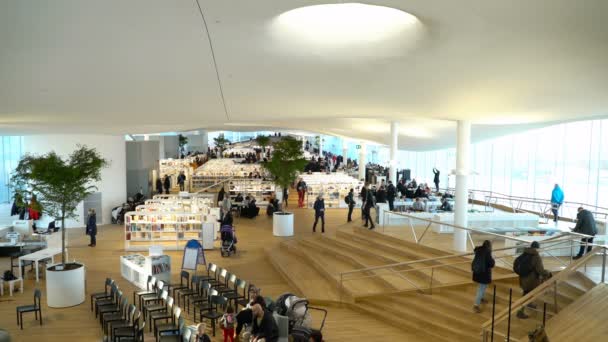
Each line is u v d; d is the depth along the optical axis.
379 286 11.55
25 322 10.19
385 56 7.17
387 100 10.84
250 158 44.03
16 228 17.20
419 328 9.43
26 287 12.78
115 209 22.03
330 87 9.62
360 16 6.50
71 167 11.34
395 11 6.36
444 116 12.67
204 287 10.88
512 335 7.16
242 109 13.14
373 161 46.19
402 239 13.96
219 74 8.44
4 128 18.05
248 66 7.84
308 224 20.23
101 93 10.17
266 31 6.05
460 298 10.04
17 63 7.43
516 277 10.24
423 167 34.66
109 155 22.17
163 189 30.19
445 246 13.03
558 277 7.80
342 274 11.38
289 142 18.95
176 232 16.95
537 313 7.37
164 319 10.35
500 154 24.66
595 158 18.30
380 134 24.80
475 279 9.19
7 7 4.99
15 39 6.16
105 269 14.41
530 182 22.23
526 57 6.97
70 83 9.05
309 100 11.27
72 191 11.34
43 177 10.95
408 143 26.03
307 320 8.90
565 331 7.10
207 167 34.62
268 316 7.79
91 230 17.39
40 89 9.55
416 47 6.70
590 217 11.76
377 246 14.15
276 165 18.89
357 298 10.95
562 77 7.99
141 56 7.17
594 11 4.98
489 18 5.39
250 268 14.54
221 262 15.18
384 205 16.42
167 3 4.96
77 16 5.34
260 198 26.16
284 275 13.53
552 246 10.47
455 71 7.97
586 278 8.59
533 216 15.72
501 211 18.86
